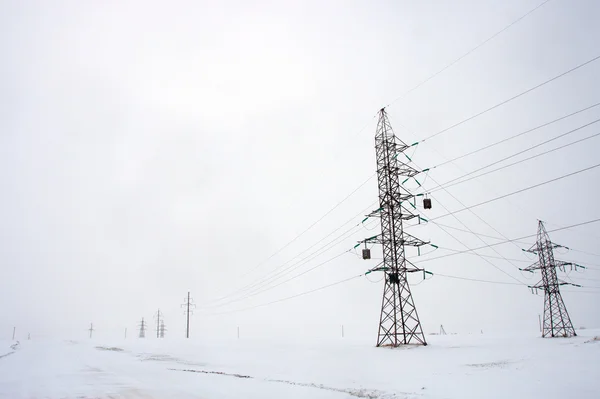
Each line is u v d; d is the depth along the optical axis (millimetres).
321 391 23828
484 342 60844
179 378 31234
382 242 58875
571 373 26375
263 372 35625
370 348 56594
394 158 61594
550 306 73125
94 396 22172
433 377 28469
